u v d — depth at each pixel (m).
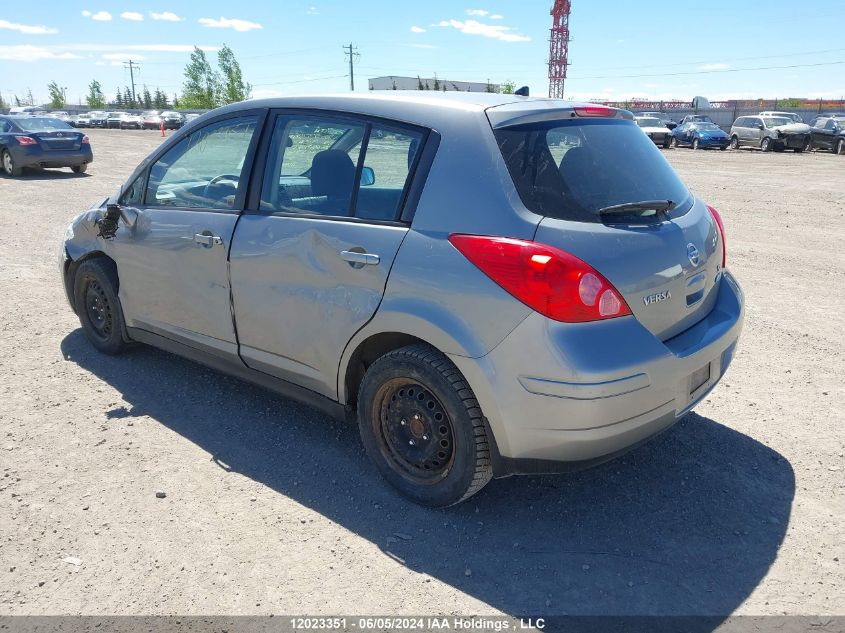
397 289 2.94
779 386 4.50
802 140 31.36
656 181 3.24
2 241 8.85
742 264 7.95
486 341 2.71
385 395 3.18
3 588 2.60
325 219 3.26
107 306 4.74
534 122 2.96
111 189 14.43
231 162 3.77
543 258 2.58
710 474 3.45
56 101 132.00
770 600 2.58
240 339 3.73
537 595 2.61
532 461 2.79
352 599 2.58
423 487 3.12
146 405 4.15
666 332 2.96
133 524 2.99
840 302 6.38
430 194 2.93
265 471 3.45
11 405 4.11
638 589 2.64
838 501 3.21
